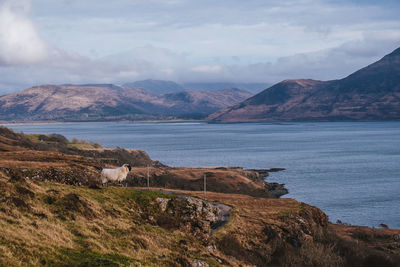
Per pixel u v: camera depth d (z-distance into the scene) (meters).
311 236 52.00
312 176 145.12
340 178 139.62
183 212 37.69
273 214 55.94
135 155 167.62
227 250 38.00
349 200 103.31
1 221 21.08
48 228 22.78
